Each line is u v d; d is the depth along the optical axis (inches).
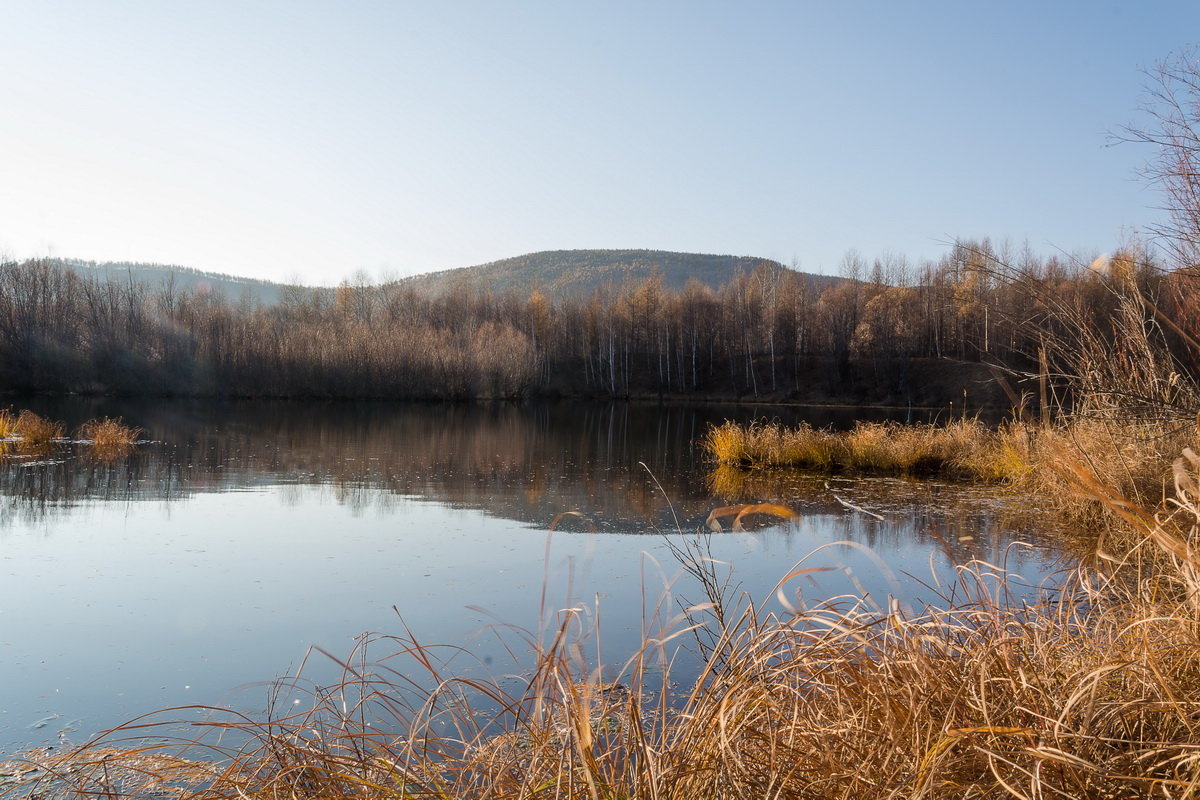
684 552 318.0
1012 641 88.3
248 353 1696.6
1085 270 242.4
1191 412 214.4
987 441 608.1
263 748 89.4
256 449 724.0
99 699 171.9
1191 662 84.4
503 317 2765.7
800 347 2425.0
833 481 554.3
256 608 239.0
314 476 553.9
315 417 1209.4
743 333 2456.9
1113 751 71.5
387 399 1752.0
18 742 150.2
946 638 100.6
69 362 1589.6
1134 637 86.8
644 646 87.8
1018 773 68.9
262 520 385.7
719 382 2379.4
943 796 71.1
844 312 2273.6
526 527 377.7
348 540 341.4
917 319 2135.8
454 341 1972.2
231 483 509.7
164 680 183.0
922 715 77.9
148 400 1562.5
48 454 630.5
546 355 2409.0
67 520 375.6
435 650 200.1
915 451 605.9
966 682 80.7
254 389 1681.8
